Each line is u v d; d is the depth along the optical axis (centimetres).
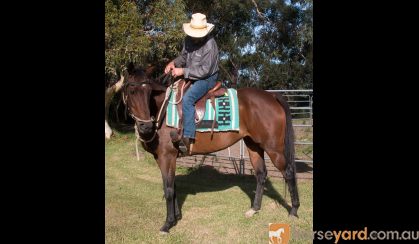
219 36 1828
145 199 545
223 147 438
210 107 423
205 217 464
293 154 429
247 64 1939
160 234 412
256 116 424
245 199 530
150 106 407
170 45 1050
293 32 1867
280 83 1959
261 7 1816
